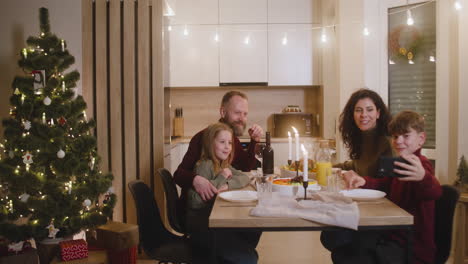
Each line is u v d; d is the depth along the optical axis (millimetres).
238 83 5301
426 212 1851
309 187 2172
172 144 4438
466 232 2969
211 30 5262
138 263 3309
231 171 2543
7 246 2584
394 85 4117
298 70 5266
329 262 3301
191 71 5301
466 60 3158
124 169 3586
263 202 1823
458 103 3268
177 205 2561
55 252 2740
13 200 2580
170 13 4109
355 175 2189
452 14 3383
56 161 2625
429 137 3814
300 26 5242
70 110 2748
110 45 3506
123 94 3555
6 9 2979
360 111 2479
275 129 5352
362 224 1643
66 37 3475
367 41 4152
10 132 2582
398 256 1797
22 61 2697
